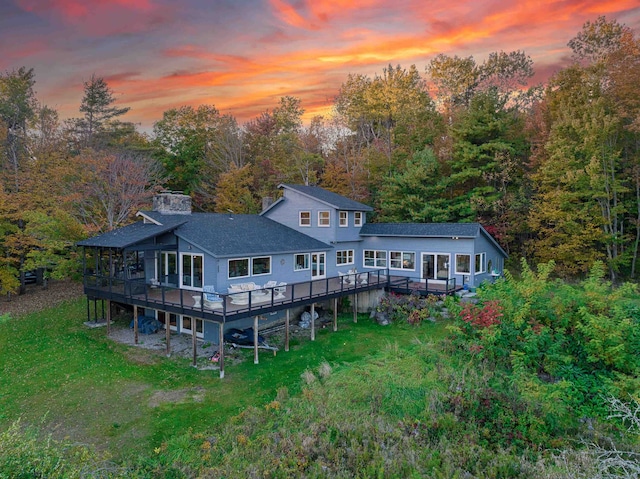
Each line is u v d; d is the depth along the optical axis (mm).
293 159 39562
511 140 30547
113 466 8430
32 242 23531
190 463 8719
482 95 30000
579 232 24516
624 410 9438
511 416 9750
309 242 22656
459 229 23016
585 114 24000
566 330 12945
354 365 14016
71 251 23688
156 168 31188
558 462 7859
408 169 31031
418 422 9695
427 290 20984
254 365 14430
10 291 24094
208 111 44281
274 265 19828
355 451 8625
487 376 11719
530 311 13328
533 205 27297
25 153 27281
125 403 11664
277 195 37281
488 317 13289
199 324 17578
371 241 26141
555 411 9789
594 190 24125
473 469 8070
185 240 17750
